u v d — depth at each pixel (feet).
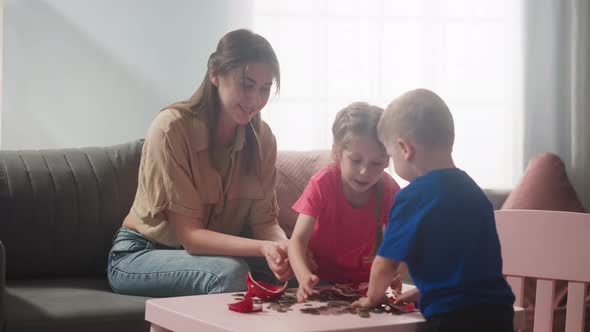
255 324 3.96
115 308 5.57
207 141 6.26
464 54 10.43
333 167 5.48
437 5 10.35
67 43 9.13
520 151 10.48
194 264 5.72
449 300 3.98
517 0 10.50
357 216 5.46
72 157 7.39
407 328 4.07
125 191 7.40
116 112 9.27
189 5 9.45
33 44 9.03
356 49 10.12
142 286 5.94
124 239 6.44
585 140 10.45
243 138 6.46
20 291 6.11
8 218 6.81
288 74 9.88
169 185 6.00
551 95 10.51
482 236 4.18
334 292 4.87
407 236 4.10
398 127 4.41
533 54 10.48
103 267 7.22
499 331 3.96
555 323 7.37
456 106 10.42
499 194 10.29
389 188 5.53
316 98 9.94
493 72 10.50
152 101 9.36
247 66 5.93
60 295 5.93
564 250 5.01
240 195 6.55
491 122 10.48
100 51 9.22
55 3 9.09
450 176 4.25
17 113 8.98
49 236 6.95
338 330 3.85
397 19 10.25
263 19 9.81
